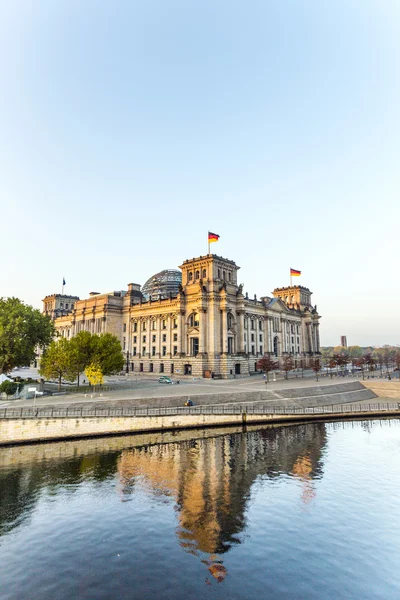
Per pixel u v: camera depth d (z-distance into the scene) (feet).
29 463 153.89
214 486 130.82
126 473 143.02
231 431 214.90
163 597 73.15
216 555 88.38
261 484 132.87
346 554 89.30
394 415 265.34
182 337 419.95
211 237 415.44
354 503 117.50
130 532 98.78
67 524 103.14
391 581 79.30
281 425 233.35
